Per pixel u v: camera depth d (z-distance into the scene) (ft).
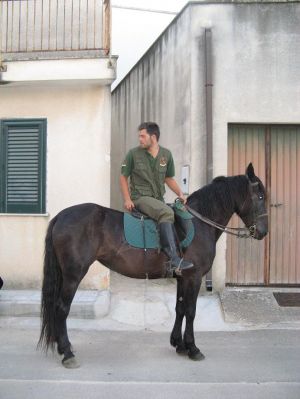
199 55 23.52
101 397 12.48
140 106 33.42
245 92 23.58
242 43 23.50
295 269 24.25
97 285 22.85
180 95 25.25
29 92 23.38
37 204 23.35
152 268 15.70
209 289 23.08
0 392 12.75
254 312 20.81
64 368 14.65
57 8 23.59
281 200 24.27
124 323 19.81
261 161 24.25
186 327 15.76
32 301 20.49
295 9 23.43
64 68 21.94
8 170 23.58
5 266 23.12
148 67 31.63
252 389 13.12
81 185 23.30
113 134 41.63
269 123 23.85
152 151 15.71
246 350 16.63
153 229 15.52
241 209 16.76
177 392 12.86
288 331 18.94
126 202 15.76
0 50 22.50
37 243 23.08
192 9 23.50
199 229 16.08
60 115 23.29
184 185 24.40
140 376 14.05
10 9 24.09
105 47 22.48
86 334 18.47
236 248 24.07
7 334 18.21
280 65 23.57
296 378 13.98
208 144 23.27
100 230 15.47
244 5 23.47
